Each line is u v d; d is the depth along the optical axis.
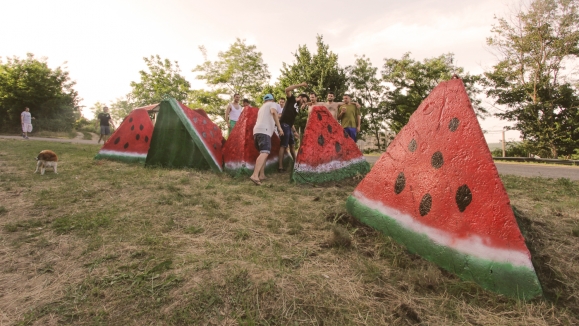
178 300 1.83
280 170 6.68
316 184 5.34
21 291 1.95
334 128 5.91
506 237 2.16
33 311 1.75
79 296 1.89
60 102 29.92
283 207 3.76
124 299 1.85
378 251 2.63
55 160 5.46
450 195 2.58
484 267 2.17
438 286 2.12
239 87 29.75
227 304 1.80
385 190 3.13
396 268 2.37
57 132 28.39
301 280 2.05
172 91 31.27
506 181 5.99
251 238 2.78
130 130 7.31
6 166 6.05
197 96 29.23
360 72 30.56
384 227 2.97
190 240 2.70
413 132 3.17
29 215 3.28
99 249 2.50
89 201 3.79
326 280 2.09
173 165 6.27
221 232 2.91
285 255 2.46
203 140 6.41
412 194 2.87
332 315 1.75
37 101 28.06
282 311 1.76
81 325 1.65
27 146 10.36
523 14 20.77
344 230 2.95
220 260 2.28
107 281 2.03
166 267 2.18
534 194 4.75
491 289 2.09
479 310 1.88
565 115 21.36
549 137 20.69
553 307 1.88
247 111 6.38
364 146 34.06
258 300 1.83
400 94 30.38
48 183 4.66
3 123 26.98
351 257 2.50
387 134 32.91
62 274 2.14
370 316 1.76
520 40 21.02
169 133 6.33
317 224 3.19
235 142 6.29
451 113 2.88
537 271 2.18
